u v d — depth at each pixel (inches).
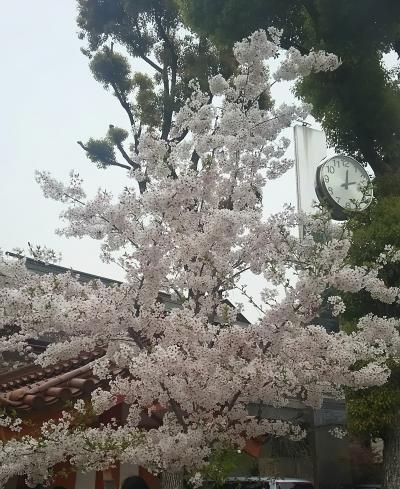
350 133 382.9
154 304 162.7
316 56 198.4
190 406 159.5
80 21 494.9
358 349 159.2
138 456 149.7
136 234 159.3
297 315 160.6
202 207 183.5
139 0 462.6
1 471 149.7
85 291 161.3
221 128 182.7
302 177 348.2
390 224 291.3
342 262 168.4
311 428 386.0
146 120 481.1
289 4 350.9
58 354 162.2
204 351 155.5
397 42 364.5
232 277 178.7
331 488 409.4
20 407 189.8
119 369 187.6
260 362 152.6
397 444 275.9
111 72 490.3
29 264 223.0
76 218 162.2
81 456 153.6
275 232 174.9
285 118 196.2
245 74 197.2
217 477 156.0
